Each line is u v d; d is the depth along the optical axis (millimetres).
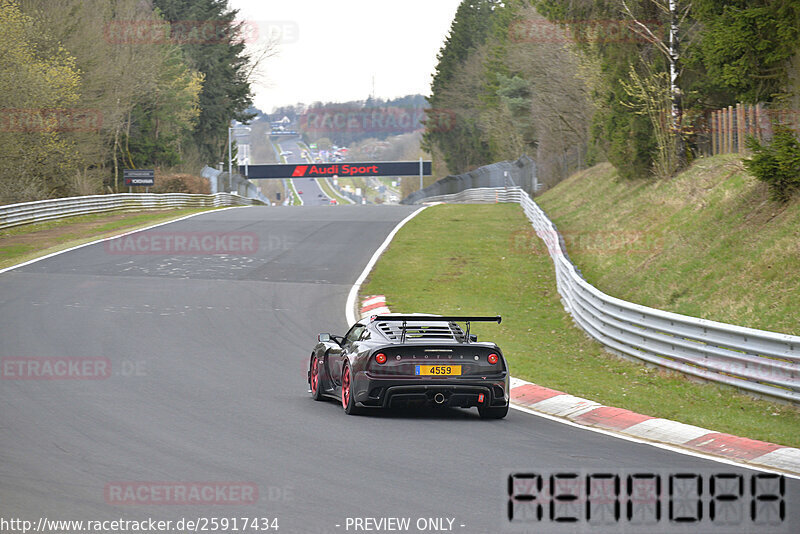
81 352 33219
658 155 73375
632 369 33125
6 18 103500
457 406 23719
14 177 108938
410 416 24203
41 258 64625
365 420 23188
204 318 42219
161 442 19469
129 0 156500
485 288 54219
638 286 47438
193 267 60781
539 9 87500
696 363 29766
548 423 23359
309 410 24406
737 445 20203
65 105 113750
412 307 47000
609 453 19188
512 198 121250
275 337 38125
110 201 106062
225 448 18969
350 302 48312
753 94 49469
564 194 102625
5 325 39031
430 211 103000
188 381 28359
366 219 93438
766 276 37531
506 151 174375
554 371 32125
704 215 52656
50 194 118688
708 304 38844
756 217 44594
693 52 65438
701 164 65812
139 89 159000
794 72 46125
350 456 18344
